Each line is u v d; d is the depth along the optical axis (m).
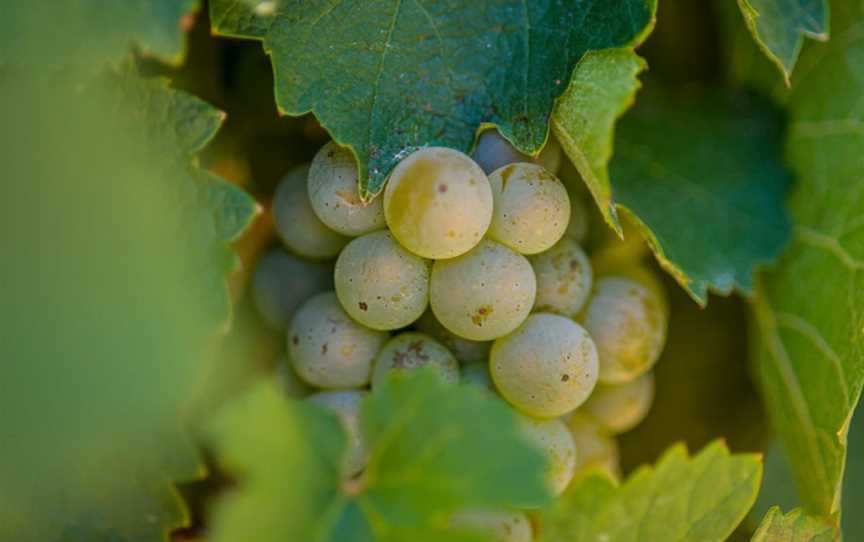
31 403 0.22
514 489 0.22
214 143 0.27
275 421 0.23
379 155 0.25
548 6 0.26
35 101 0.24
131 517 0.25
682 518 0.26
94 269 0.22
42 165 0.23
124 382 0.22
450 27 0.26
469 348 0.26
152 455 0.25
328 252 0.26
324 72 0.25
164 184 0.25
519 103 0.25
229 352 0.27
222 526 0.23
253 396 0.23
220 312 0.25
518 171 0.25
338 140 0.25
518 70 0.25
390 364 0.26
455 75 0.25
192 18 0.25
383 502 0.23
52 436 0.22
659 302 0.28
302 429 0.23
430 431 0.23
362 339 0.26
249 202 0.25
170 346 0.22
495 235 0.25
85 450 0.23
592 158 0.24
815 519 0.27
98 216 0.22
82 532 0.25
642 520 0.26
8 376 0.22
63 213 0.22
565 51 0.25
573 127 0.25
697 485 0.26
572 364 0.25
